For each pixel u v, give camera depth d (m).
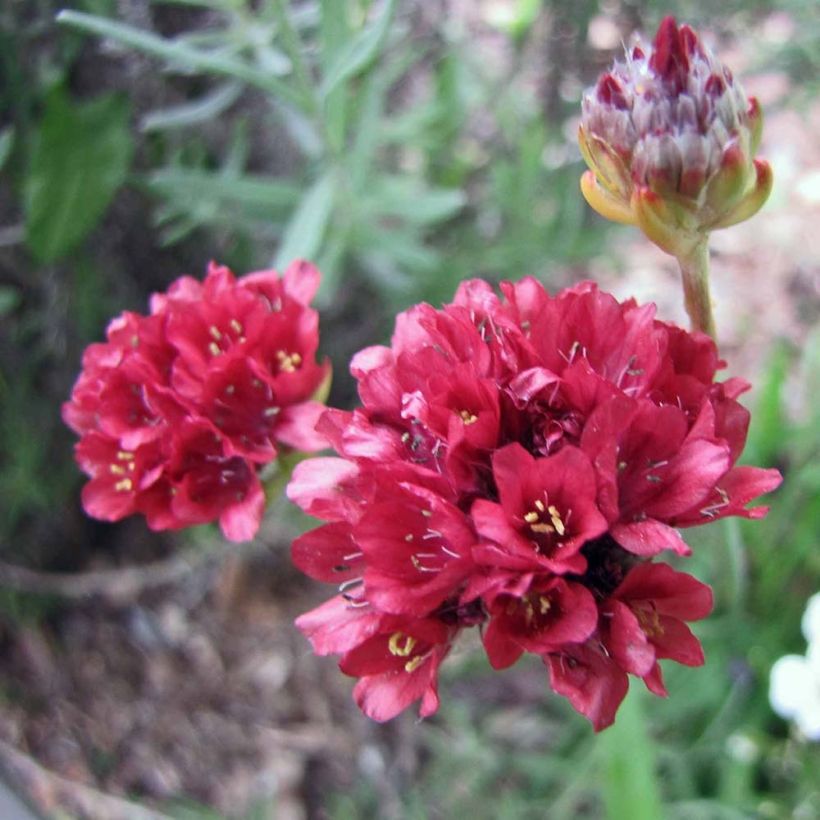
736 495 0.07
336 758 0.16
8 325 0.14
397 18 0.15
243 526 0.08
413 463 0.07
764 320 0.18
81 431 0.09
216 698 0.16
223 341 0.09
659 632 0.07
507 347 0.07
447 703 0.15
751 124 0.07
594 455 0.06
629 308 0.07
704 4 0.13
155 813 0.15
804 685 0.12
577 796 0.13
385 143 0.15
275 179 0.14
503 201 0.15
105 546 0.17
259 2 0.13
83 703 0.16
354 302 0.16
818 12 0.13
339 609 0.07
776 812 0.12
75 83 0.13
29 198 0.12
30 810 0.10
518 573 0.06
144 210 0.14
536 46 0.15
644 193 0.07
